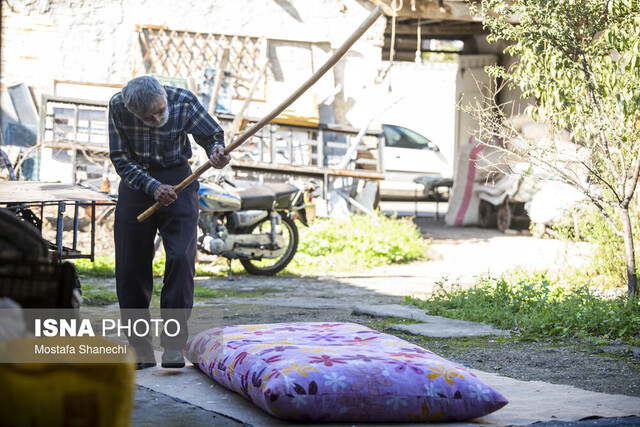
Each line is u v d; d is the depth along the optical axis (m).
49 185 5.05
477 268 10.95
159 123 4.10
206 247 9.51
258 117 13.48
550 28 6.27
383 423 3.26
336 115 14.59
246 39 14.16
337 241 11.87
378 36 14.57
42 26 13.59
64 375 2.06
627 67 6.00
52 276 2.32
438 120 24.69
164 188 4.12
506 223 15.64
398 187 20.94
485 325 6.02
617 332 5.50
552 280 8.28
